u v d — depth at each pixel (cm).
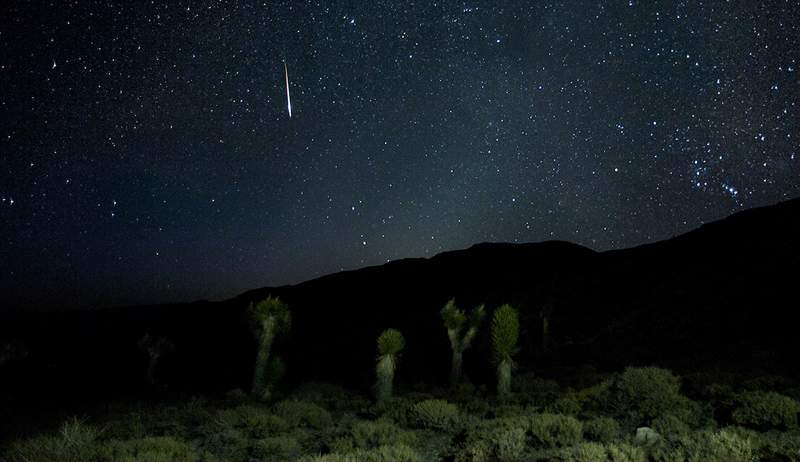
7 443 1061
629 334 3086
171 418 1365
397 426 1128
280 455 939
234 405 1591
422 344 3225
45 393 2312
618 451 702
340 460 725
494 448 829
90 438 844
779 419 867
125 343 4225
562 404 1147
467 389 1772
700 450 721
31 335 4697
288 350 3700
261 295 7919
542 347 3100
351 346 3584
